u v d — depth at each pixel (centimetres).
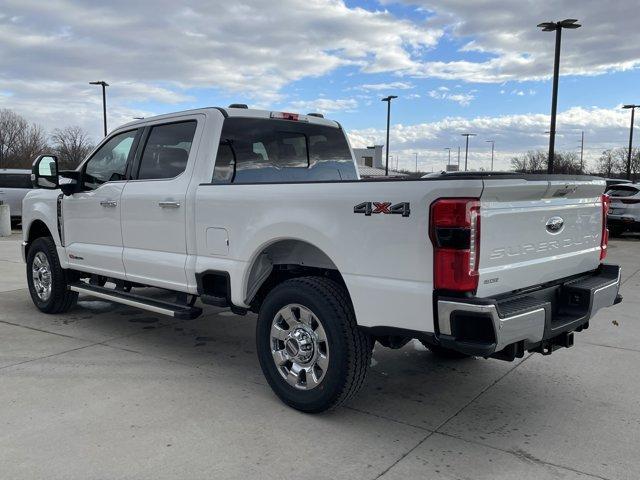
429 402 419
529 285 359
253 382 455
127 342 561
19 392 423
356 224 352
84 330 602
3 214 1638
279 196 395
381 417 390
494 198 322
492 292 328
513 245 340
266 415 390
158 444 344
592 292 385
